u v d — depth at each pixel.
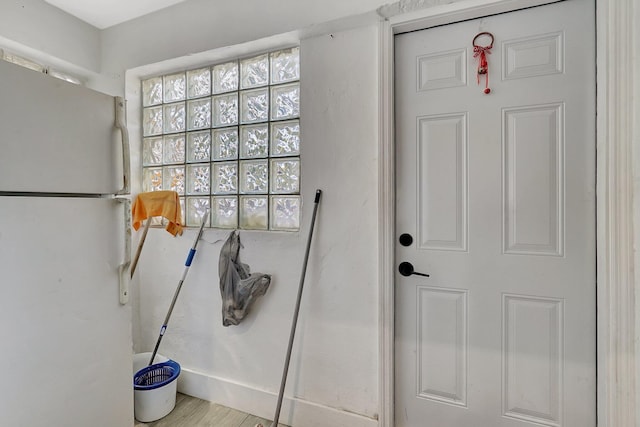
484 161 1.29
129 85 1.99
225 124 1.83
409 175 1.40
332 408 1.50
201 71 1.90
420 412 1.41
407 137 1.40
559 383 1.22
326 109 1.50
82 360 0.98
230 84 1.82
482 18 1.28
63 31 1.78
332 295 1.50
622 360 1.03
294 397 1.58
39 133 0.86
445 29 1.34
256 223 1.75
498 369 1.29
